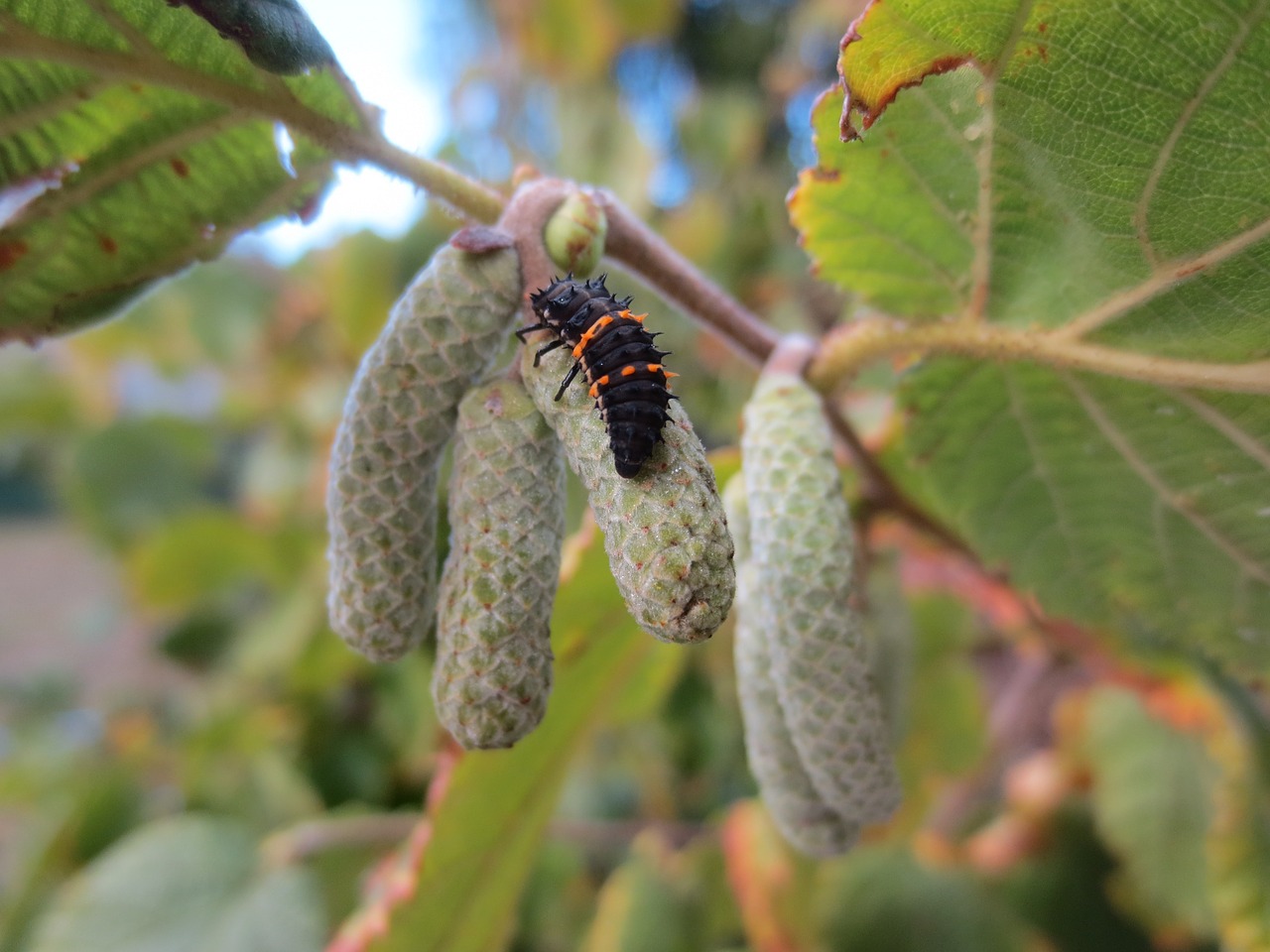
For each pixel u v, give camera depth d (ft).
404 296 0.17
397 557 0.17
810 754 0.18
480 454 0.16
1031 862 0.41
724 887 0.41
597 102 0.64
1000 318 0.21
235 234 0.21
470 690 0.15
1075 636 0.35
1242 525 0.23
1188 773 0.38
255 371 0.70
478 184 0.20
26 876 0.48
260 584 0.62
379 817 0.39
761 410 0.20
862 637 0.18
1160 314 0.19
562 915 0.51
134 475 0.69
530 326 0.17
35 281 0.20
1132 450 0.23
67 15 0.16
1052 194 0.18
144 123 0.18
